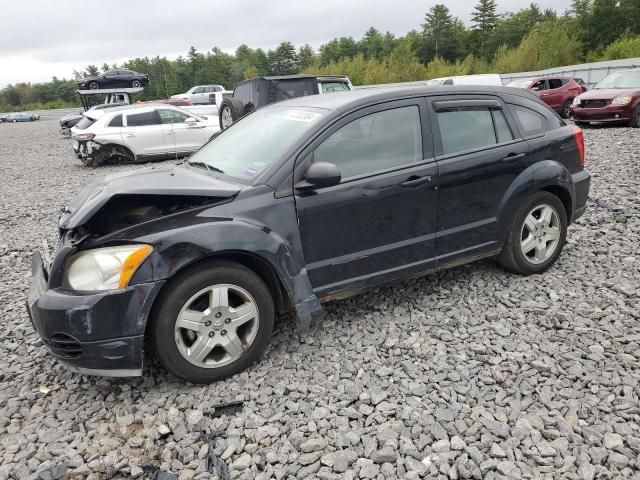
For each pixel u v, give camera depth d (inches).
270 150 144.8
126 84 1253.1
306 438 109.7
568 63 2297.0
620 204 258.7
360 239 145.5
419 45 3954.2
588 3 3319.4
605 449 102.4
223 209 128.2
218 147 168.4
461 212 160.9
